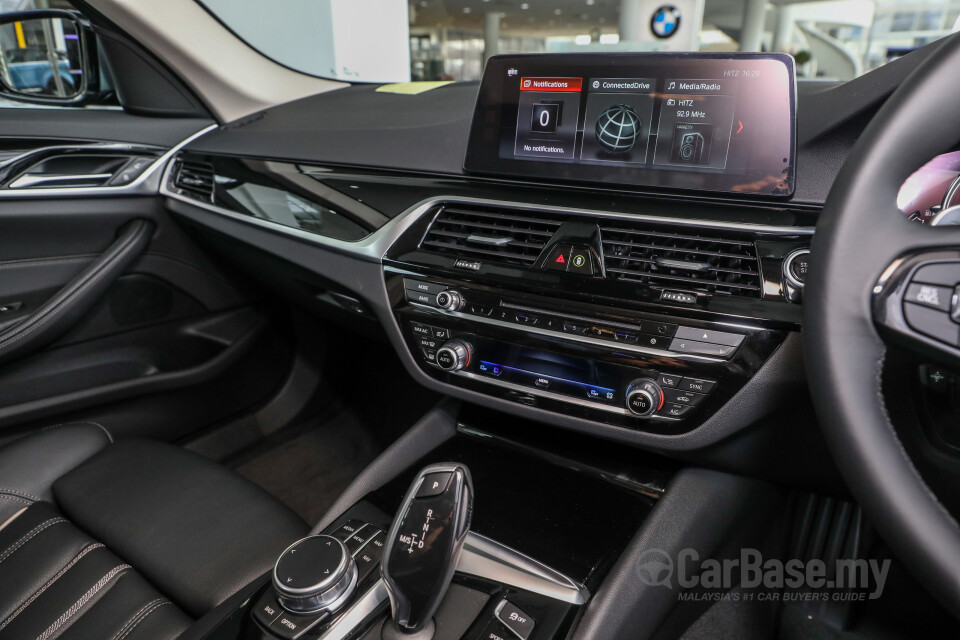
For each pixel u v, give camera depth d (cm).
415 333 85
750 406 67
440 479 60
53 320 108
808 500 104
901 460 47
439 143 90
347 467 137
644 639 67
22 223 106
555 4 1278
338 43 162
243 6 124
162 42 114
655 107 71
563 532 71
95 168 114
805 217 64
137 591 71
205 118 125
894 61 62
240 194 109
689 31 545
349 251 89
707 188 69
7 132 104
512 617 59
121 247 116
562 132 76
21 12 117
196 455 90
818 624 96
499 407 81
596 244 71
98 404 118
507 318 76
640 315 69
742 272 65
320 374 151
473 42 1828
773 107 65
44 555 76
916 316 43
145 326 124
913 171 44
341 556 58
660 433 72
